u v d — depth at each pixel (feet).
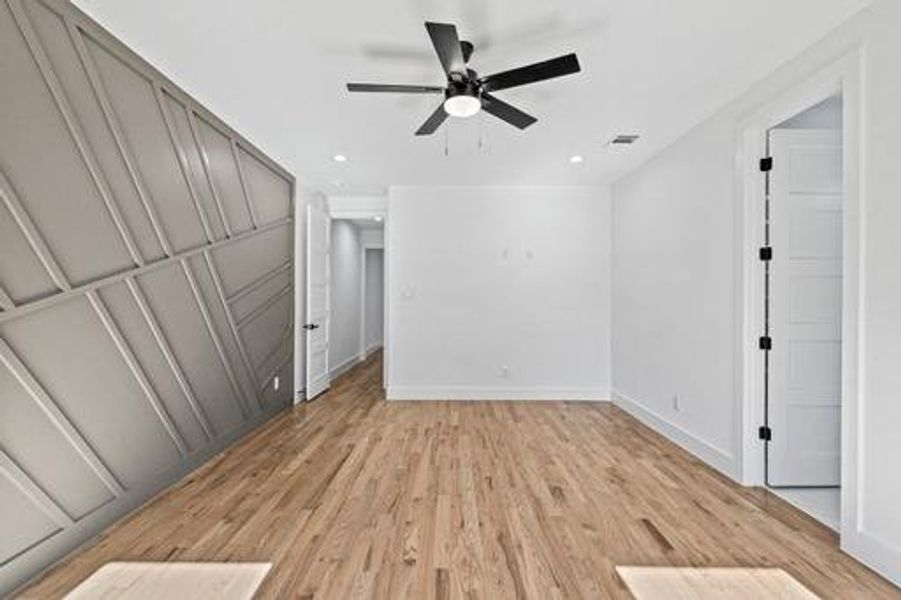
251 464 10.35
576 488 9.11
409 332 17.19
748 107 9.22
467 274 17.22
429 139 12.03
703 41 7.54
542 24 7.08
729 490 9.08
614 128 11.29
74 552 6.75
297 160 13.84
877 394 6.41
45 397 6.33
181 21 7.02
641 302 14.33
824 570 6.41
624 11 6.77
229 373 11.45
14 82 5.88
